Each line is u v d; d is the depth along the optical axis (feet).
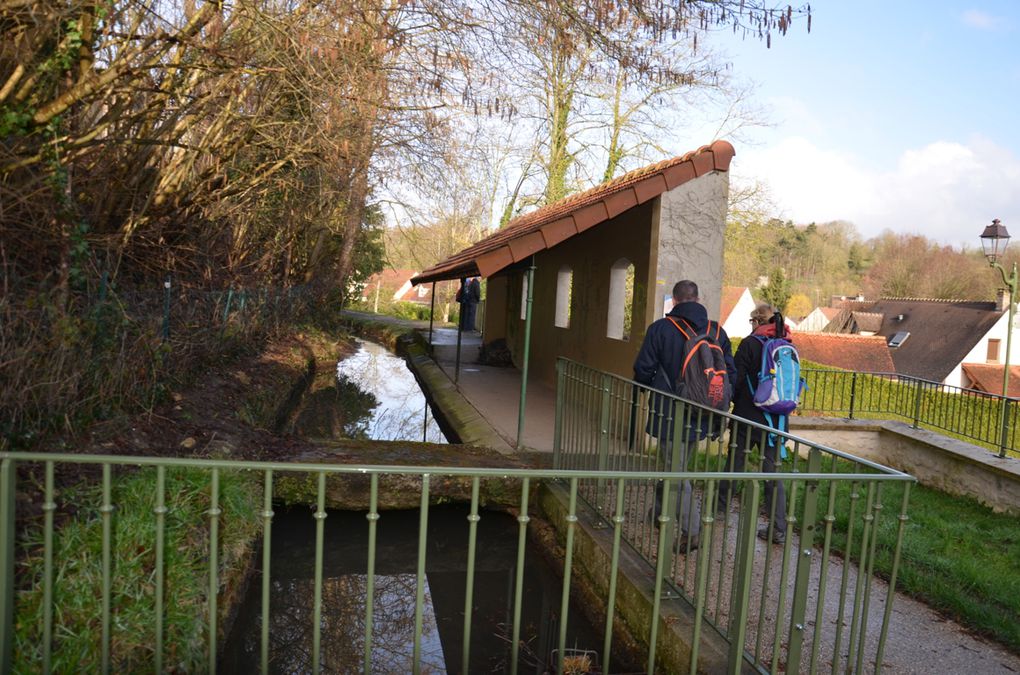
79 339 17.01
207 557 13.34
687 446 14.94
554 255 41.96
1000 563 17.42
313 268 65.31
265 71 22.25
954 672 12.13
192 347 26.73
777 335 17.87
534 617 16.48
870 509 10.19
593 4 20.67
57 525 11.87
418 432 35.78
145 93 24.64
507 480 21.71
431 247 60.39
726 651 11.50
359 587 18.16
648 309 26.25
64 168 20.07
